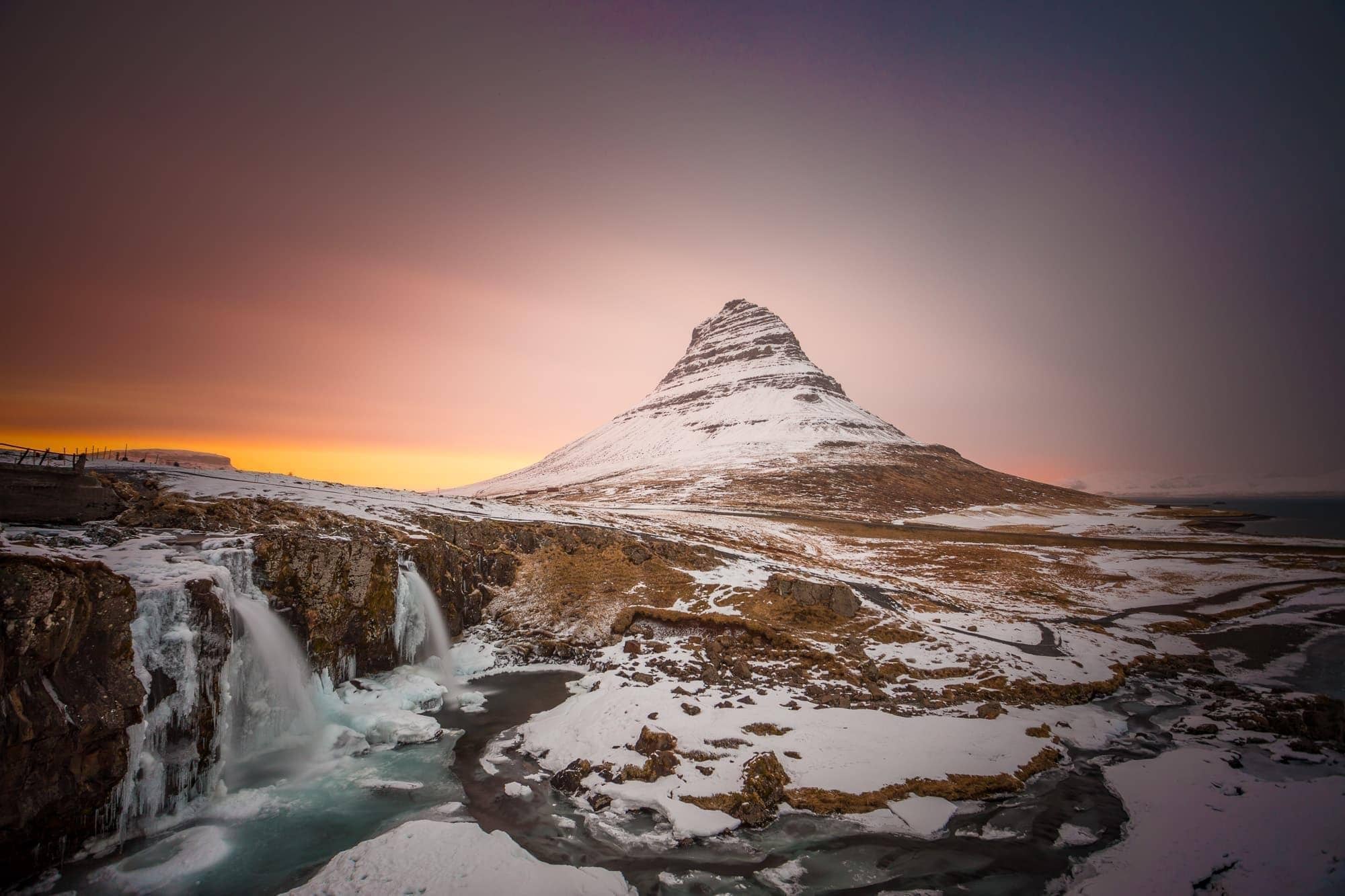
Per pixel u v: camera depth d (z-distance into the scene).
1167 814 17.23
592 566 39.47
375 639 25.98
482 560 36.81
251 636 20.83
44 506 23.22
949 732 21.86
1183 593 52.72
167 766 16.33
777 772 18.48
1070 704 26.11
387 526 33.62
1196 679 29.72
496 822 16.52
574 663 30.41
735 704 23.66
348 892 13.19
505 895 13.20
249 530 27.00
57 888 13.32
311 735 21.33
